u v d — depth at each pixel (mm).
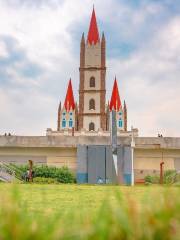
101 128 90688
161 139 40312
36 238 1507
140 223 1624
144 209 1771
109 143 40312
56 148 40344
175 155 39938
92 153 37750
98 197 8773
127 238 1589
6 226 1542
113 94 110938
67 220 1916
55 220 1775
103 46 104438
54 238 1547
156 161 39750
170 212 1645
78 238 1547
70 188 12633
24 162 40562
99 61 103562
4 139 41062
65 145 40281
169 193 1935
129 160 37812
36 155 40656
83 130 83625
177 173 31359
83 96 101938
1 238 1493
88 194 9977
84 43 104875
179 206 1685
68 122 106688
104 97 101500
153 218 1617
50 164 40250
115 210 1660
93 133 83312
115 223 1633
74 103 110062
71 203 7094
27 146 40562
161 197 1938
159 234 1569
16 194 1864
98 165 37375
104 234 1552
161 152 39969
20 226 1547
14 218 1619
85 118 100938
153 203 1823
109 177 36781
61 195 9398
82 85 102500
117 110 107688
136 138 40438
